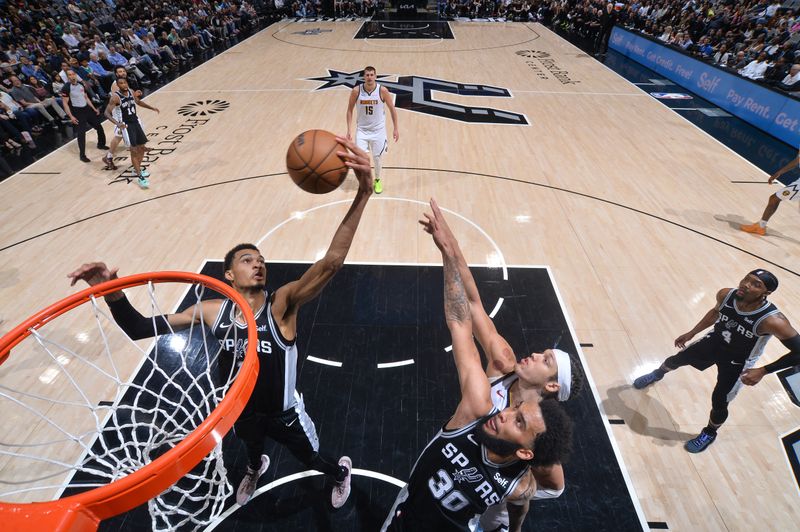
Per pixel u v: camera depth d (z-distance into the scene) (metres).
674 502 3.28
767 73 10.74
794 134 8.81
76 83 7.58
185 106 10.34
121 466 2.70
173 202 6.70
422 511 2.15
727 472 3.48
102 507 1.42
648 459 3.54
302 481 3.34
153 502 2.71
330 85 11.75
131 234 6.00
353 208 2.21
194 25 15.67
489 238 5.95
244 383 1.84
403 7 21.78
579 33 18.69
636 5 18.16
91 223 6.21
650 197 6.96
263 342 2.41
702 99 11.43
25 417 3.68
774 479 3.44
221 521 3.10
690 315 4.85
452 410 3.85
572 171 7.68
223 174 7.44
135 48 12.89
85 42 12.07
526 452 1.75
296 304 2.44
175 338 4.35
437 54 14.99
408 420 3.77
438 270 5.38
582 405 3.93
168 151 8.23
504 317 4.76
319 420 3.75
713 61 12.06
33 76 9.97
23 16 13.27
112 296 2.40
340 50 15.48
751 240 6.05
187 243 5.82
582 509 3.22
